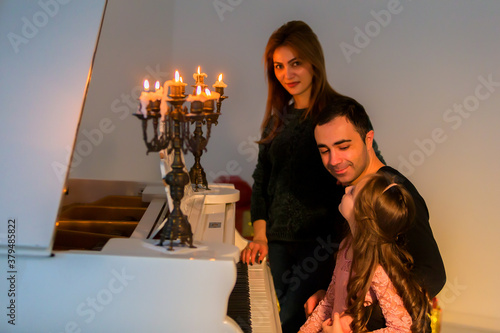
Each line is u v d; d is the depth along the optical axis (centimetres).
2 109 141
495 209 372
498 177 370
